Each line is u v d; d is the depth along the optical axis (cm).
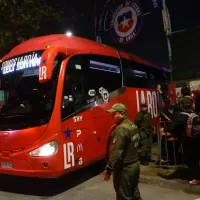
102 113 755
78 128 666
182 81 867
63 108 632
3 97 668
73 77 672
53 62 585
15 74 673
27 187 681
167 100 820
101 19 1488
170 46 889
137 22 1334
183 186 609
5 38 1277
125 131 420
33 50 670
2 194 638
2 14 1254
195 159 618
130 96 902
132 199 441
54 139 607
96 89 747
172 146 766
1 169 641
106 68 809
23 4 1289
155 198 566
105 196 594
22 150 615
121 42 1405
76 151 654
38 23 1356
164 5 1091
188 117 615
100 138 739
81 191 632
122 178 427
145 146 820
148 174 700
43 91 630
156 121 1062
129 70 929
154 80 1116
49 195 620
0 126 648
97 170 805
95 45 809
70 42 713
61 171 611
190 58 852
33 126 614
